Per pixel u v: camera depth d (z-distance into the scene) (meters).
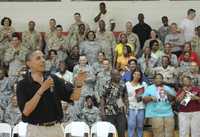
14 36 19.86
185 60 18.61
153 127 16.11
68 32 21.20
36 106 7.21
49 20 22.39
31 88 7.23
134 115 16.09
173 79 17.66
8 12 22.39
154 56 18.67
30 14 22.45
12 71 19.19
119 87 16.22
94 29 22.23
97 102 16.70
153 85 16.27
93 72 17.52
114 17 22.33
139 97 16.09
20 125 14.35
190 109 16.09
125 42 19.30
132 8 22.39
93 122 16.14
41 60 7.30
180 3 22.42
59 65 18.11
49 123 7.32
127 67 17.67
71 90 7.59
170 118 16.08
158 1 22.45
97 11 22.45
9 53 19.56
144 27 20.80
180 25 21.30
